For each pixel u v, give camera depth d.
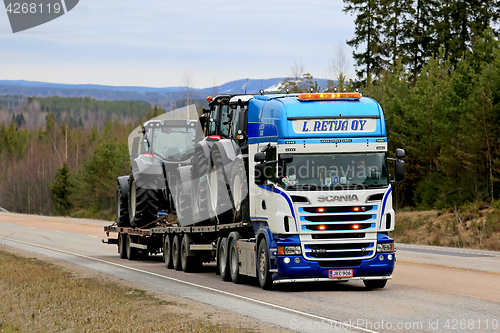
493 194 60.81
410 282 25.39
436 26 99.44
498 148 58.69
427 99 69.00
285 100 23.38
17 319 19.64
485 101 58.69
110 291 24.22
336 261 22.59
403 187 74.12
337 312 18.19
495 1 98.19
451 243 49.66
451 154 63.16
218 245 29.34
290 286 25.33
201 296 22.52
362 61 103.94
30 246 52.62
